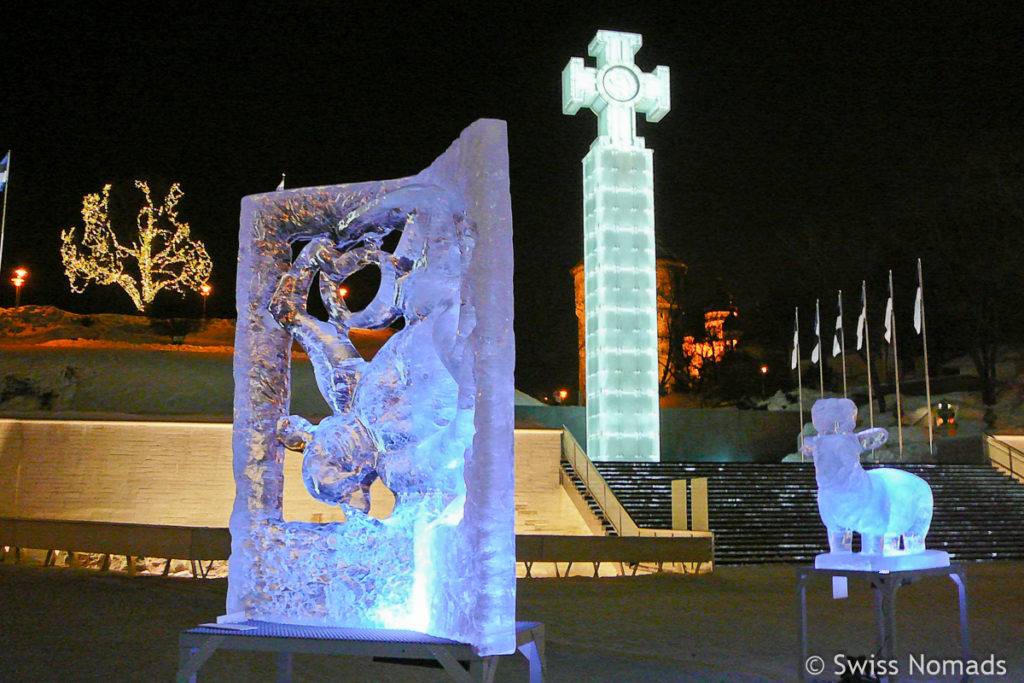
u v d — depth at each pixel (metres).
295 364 32.44
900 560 7.04
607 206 31.19
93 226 42.88
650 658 8.84
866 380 48.00
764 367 51.50
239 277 5.92
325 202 5.90
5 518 19.05
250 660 8.71
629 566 18.94
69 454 22.28
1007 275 43.44
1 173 30.62
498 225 4.52
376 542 5.28
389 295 5.70
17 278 44.09
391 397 5.27
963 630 7.55
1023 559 23.09
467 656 4.15
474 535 4.26
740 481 26.02
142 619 11.18
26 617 11.20
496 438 4.32
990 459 29.56
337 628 4.86
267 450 5.66
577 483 23.48
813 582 16.48
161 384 32.47
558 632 10.62
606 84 31.91
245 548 5.45
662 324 49.84
